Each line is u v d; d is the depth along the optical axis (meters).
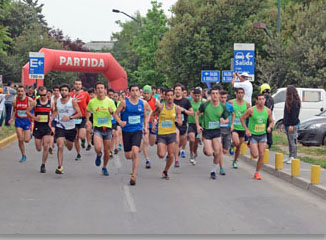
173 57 41.69
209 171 12.72
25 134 13.92
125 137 10.67
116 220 7.46
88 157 15.09
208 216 7.80
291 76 33.00
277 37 33.75
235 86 15.01
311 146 17.88
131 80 67.50
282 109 24.41
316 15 33.56
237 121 12.73
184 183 10.84
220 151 11.55
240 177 11.86
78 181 10.95
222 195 9.55
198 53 39.81
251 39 39.03
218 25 39.81
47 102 12.15
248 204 8.78
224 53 39.41
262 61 33.97
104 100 11.38
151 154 16.22
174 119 11.05
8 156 15.32
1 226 7.08
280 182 11.29
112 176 11.68
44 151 12.14
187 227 7.11
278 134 22.44
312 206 8.77
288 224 7.42
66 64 33.56
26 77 30.48
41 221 7.37
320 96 24.62
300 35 33.59
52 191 9.76
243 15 40.31
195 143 13.80
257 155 11.48
